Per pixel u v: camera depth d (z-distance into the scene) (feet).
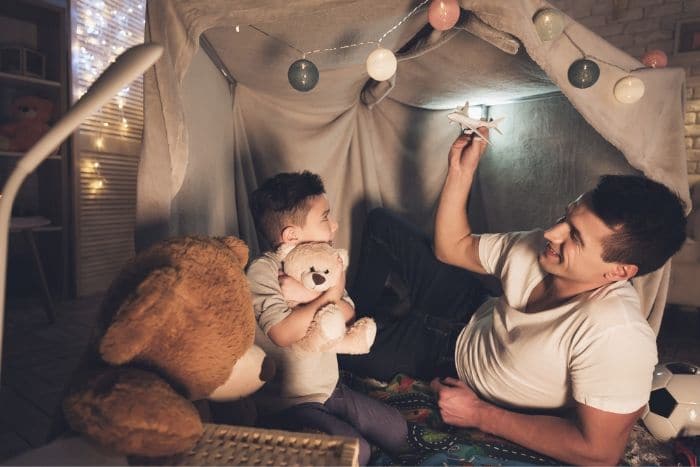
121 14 12.16
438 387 4.41
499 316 4.28
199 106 5.45
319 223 3.97
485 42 5.01
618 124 4.42
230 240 3.10
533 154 6.82
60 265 11.02
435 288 5.74
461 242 5.15
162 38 4.40
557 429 3.53
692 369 4.81
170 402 2.06
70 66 10.64
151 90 4.41
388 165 7.80
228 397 3.17
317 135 7.22
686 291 10.86
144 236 4.50
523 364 3.82
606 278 3.62
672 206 3.33
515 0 3.82
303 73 4.27
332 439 2.28
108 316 2.45
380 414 4.08
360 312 6.11
